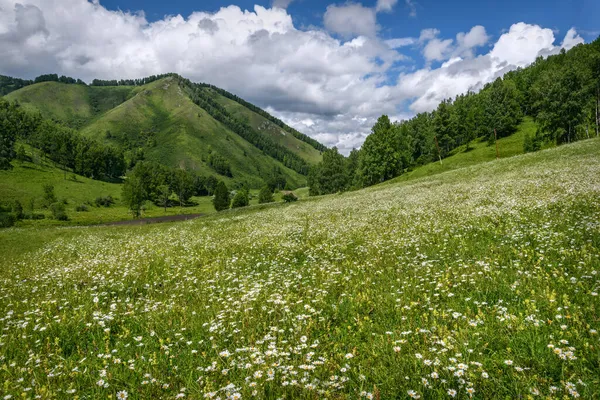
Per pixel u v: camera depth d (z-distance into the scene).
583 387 3.89
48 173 175.12
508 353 4.74
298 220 24.77
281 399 4.14
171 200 193.75
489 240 11.18
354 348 5.23
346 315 6.89
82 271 13.16
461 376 4.19
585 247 8.48
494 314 5.94
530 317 5.30
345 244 13.66
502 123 103.69
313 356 5.18
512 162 40.91
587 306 5.62
